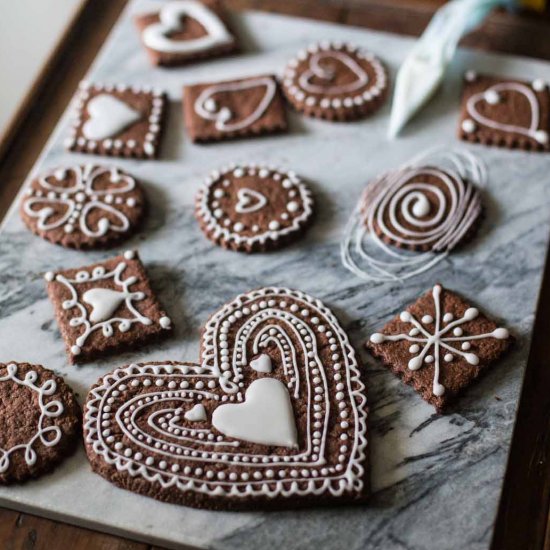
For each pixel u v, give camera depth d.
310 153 0.67
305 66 0.70
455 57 0.72
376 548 0.53
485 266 0.62
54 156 0.67
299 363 0.58
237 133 0.67
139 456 0.55
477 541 0.53
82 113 0.68
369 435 0.56
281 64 0.71
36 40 0.75
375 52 0.72
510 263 0.62
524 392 0.60
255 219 0.63
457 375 0.58
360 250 0.63
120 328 0.59
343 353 0.58
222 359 0.58
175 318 0.60
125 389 0.57
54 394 0.57
